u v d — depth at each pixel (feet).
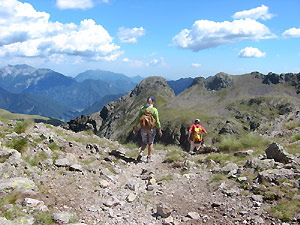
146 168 20.71
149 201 13.28
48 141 19.15
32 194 11.34
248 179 14.55
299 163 15.89
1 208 9.53
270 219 10.32
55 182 13.37
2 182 11.33
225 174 16.88
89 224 9.90
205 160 21.98
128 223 10.54
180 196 13.96
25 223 8.84
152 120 22.24
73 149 20.08
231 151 25.55
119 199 13.14
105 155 22.39
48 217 9.66
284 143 24.32
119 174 18.02
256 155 20.79
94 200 12.32
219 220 10.79
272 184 13.33
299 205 10.93
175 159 22.81
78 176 14.80
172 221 10.80
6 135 16.34
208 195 13.71
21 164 13.65
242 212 11.12
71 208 11.05
